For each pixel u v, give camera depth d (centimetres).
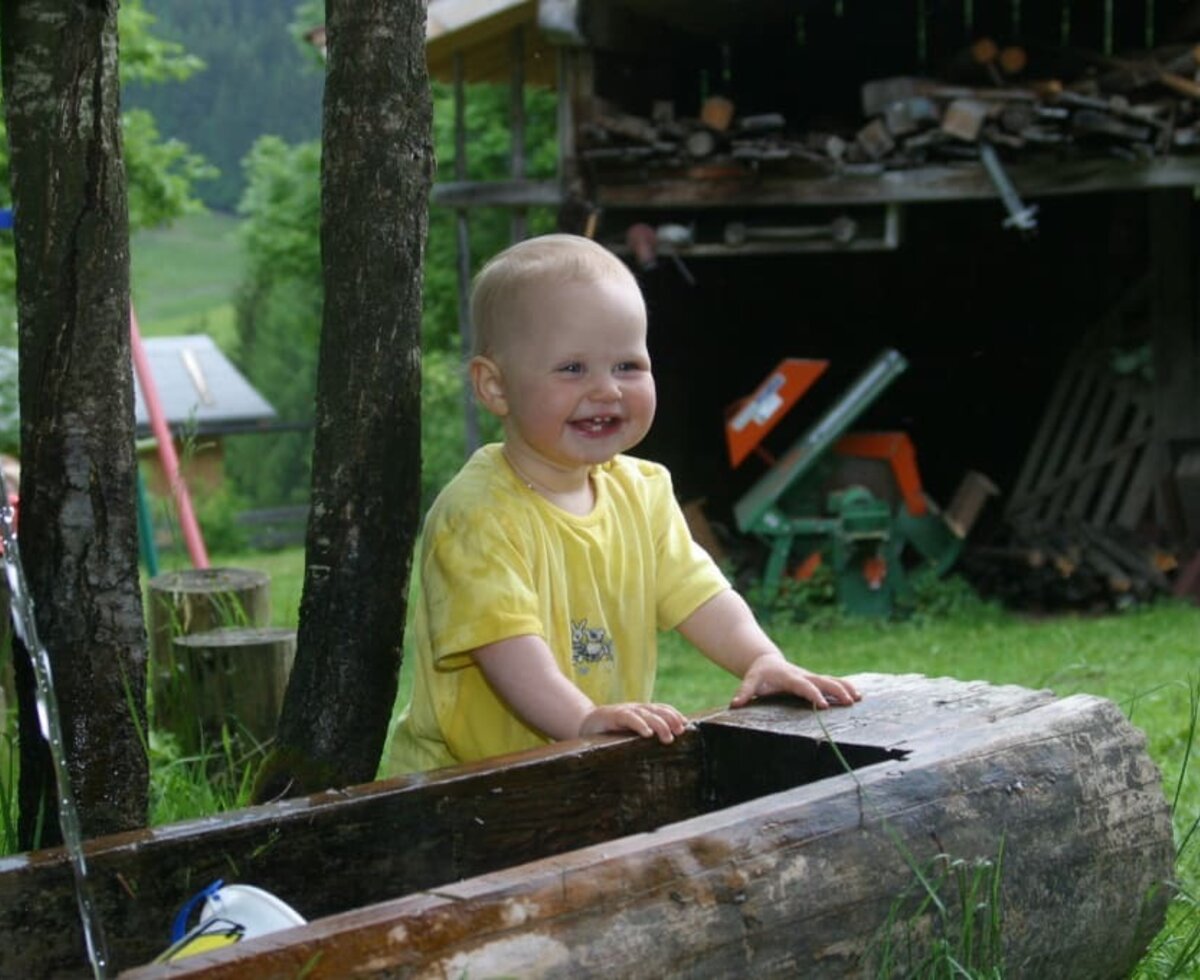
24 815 333
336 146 352
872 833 269
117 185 320
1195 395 1264
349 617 355
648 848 244
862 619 1180
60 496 319
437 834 294
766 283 1580
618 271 349
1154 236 1262
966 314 1558
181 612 596
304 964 204
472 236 2778
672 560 375
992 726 311
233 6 6241
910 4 1461
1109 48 1316
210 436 2891
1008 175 1158
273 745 363
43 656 283
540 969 223
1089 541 1238
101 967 245
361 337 353
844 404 1173
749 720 326
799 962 253
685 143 1198
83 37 313
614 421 345
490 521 338
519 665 326
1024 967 288
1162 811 319
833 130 1245
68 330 316
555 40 1185
